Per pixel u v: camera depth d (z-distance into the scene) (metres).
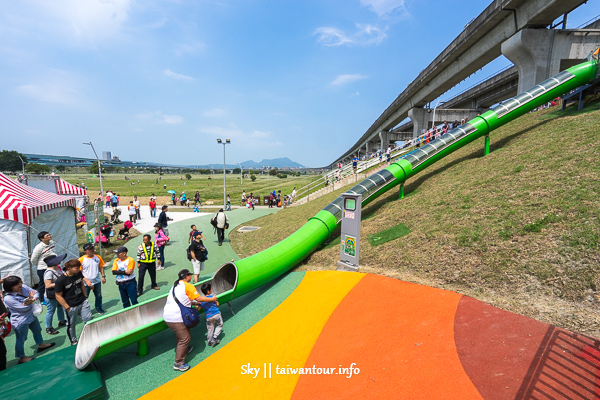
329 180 29.58
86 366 4.57
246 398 4.18
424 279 6.36
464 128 12.59
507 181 8.82
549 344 3.85
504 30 21.55
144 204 37.31
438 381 3.65
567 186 7.11
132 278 6.96
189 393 4.42
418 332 4.66
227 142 29.69
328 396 3.88
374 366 4.20
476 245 6.70
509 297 5.09
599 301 4.44
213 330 5.65
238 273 6.95
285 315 6.29
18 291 5.13
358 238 7.66
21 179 15.23
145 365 5.18
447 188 10.61
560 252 5.50
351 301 6.17
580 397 3.04
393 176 11.74
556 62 19.70
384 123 60.47
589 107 12.53
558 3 17.27
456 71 28.84
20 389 4.11
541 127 12.58
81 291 5.75
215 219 13.83
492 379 3.49
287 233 13.65
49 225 9.92
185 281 5.21
